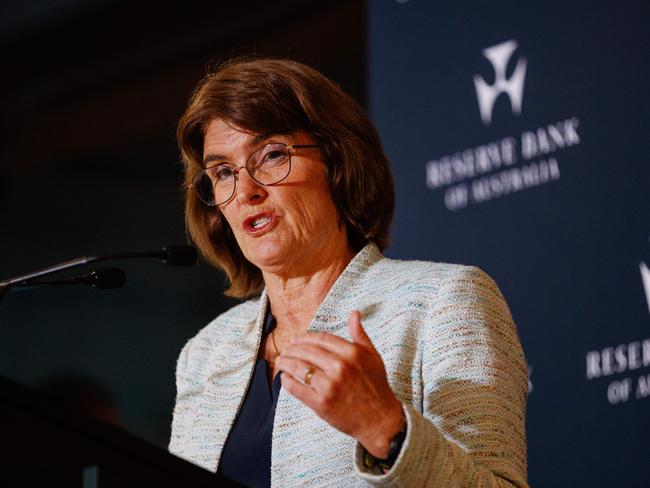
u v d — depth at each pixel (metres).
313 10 12.31
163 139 13.92
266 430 4.96
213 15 12.91
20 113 14.66
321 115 5.32
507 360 4.74
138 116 14.09
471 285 4.97
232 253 6.04
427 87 8.94
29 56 14.16
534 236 8.16
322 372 3.98
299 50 12.36
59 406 3.21
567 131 8.12
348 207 5.43
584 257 7.90
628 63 7.91
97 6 13.27
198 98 5.43
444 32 8.92
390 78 9.15
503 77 8.52
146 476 3.35
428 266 5.20
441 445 4.07
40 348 14.13
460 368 4.64
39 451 3.18
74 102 14.48
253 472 4.92
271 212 5.24
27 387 3.15
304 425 4.82
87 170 14.53
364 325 5.05
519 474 4.38
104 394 13.69
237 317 5.83
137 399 13.59
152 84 13.88
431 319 4.88
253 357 5.36
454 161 8.68
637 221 7.71
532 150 8.27
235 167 5.29
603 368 7.70
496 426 4.45
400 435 4.02
